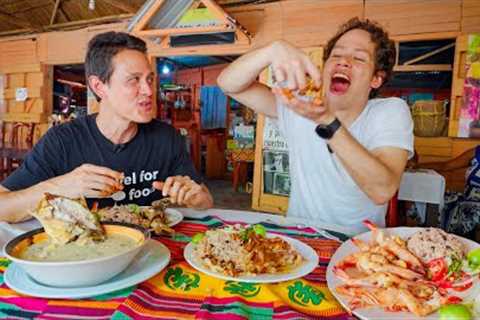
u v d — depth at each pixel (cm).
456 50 338
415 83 511
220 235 96
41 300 72
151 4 399
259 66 131
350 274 83
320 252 104
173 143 164
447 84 505
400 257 83
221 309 70
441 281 79
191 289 79
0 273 83
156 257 89
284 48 114
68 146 144
